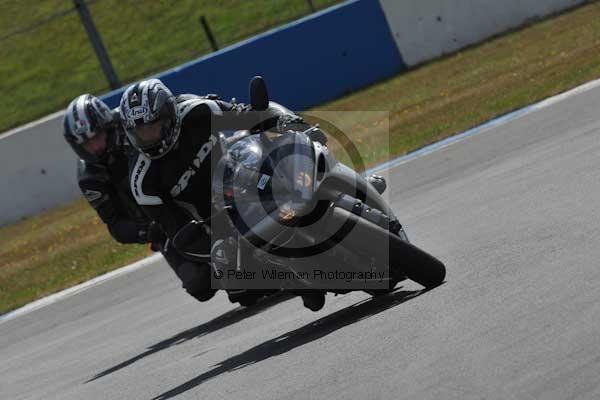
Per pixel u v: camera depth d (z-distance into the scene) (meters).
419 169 38.19
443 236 25.06
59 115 64.31
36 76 87.00
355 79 68.69
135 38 86.75
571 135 33.19
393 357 15.55
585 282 16.53
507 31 71.25
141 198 20.19
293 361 17.62
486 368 13.58
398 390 13.76
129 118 19.19
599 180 24.94
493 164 33.28
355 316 20.05
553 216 22.88
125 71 82.38
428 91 58.91
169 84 65.06
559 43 60.25
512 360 13.60
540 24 69.88
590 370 12.38
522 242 21.33
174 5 89.88
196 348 22.61
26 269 46.81
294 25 67.19
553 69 51.75
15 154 63.91
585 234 20.12
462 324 16.25
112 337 27.31
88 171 25.09
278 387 16.06
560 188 25.69
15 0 100.44
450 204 29.12
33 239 55.00
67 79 84.56
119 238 25.50
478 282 18.95
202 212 20.42
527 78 51.59
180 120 19.64
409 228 27.58
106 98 63.06
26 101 83.38
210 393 17.33
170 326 26.47
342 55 68.31
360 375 15.12
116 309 31.36
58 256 47.12
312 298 19.73
